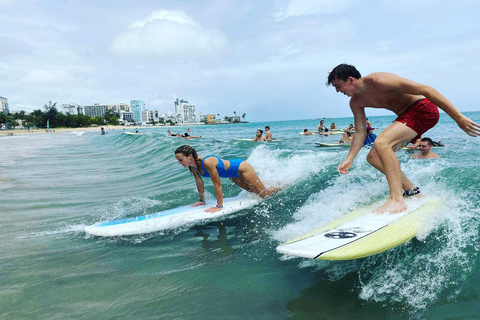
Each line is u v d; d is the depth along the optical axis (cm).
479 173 442
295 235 360
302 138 1856
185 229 415
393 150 351
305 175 599
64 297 258
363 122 392
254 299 243
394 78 329
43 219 478
